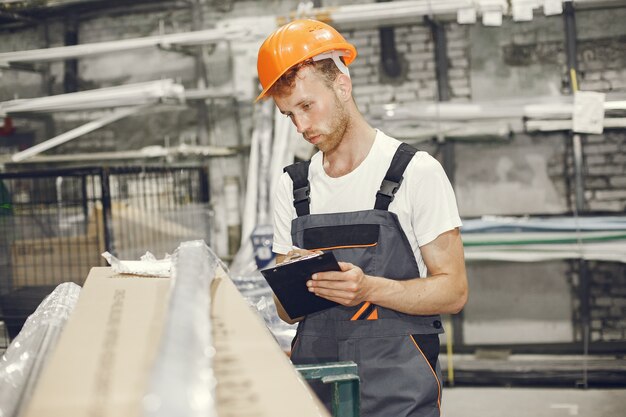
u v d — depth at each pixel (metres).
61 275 4.04
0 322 3.99
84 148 5.56
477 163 4.99
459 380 4.44
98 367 0.70
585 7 4.52
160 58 5.46
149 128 5.46
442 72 4.99
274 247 1.67
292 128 4.61
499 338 4.95
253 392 0.65
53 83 5.60
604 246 4.21
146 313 0.96
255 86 5.23
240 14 5.32
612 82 4.82
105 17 5.54
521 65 4.93
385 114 4.41
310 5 4.39
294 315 1.43
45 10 5.30
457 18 4.66
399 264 1.47
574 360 4.57
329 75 1.46
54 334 1.09
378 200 1.46
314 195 1.56
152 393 0.44
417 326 1.44
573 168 4.86
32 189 5.39
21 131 5.58
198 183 5.29
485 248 4.33
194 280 0.81
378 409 1.42
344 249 1.48
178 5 5.39
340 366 1.09
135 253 4.26
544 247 4.27
